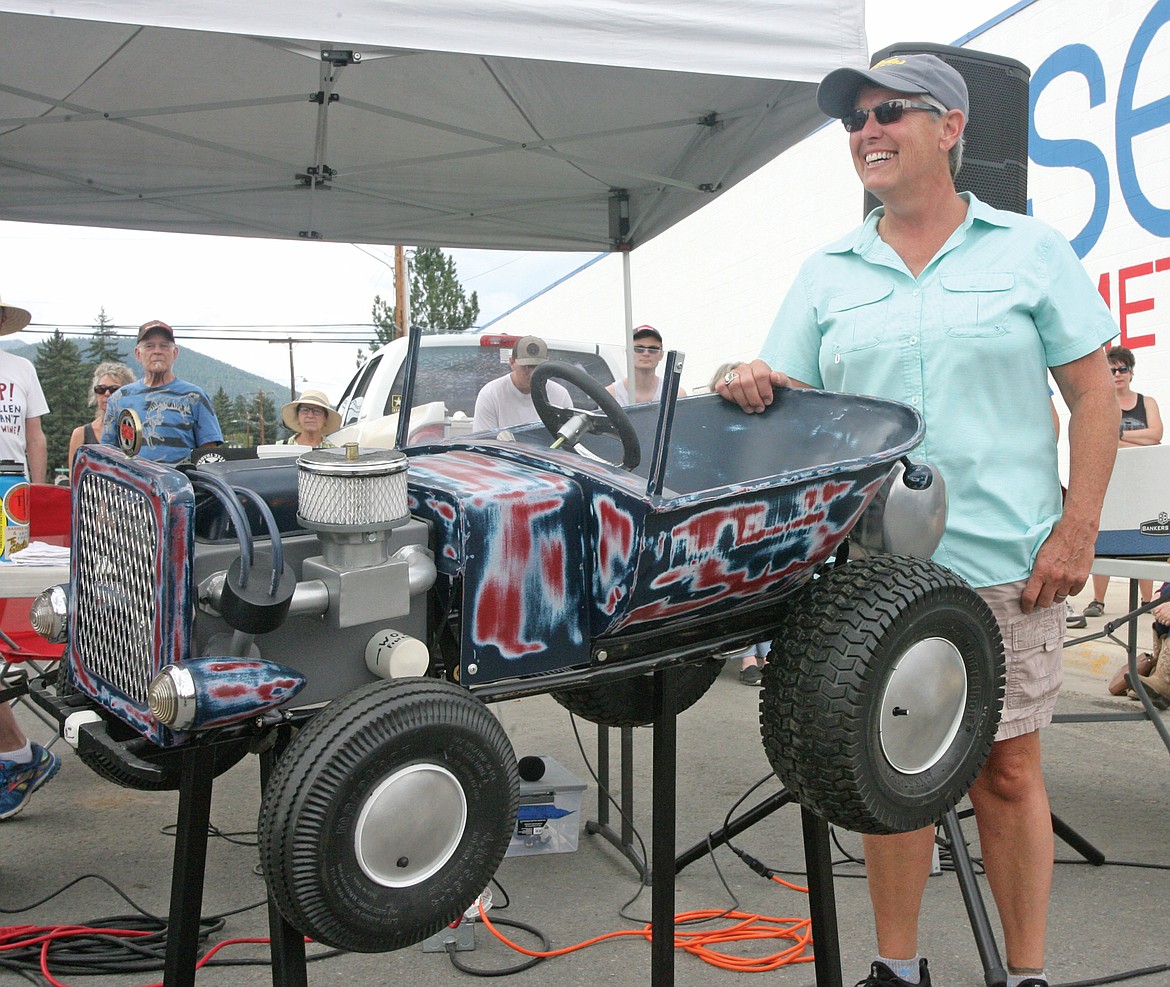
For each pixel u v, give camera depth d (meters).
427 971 2.29
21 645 2.74
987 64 2.85
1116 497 2.67
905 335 1.98
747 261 12.66
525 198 5.85
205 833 1.41
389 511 1.30
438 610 1.44
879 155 1.94
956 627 1.59
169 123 4.66
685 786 3.58
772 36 3.21
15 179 5.18
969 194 2.06
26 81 4.17
